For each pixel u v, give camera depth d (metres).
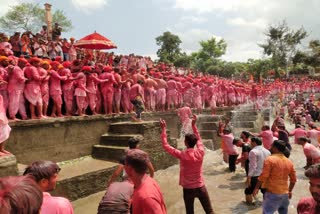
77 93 9.75
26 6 37.12
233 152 9.86
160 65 20.81
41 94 8.72
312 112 28.27
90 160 9.45
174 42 53.81
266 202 4.99
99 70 10.98
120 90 11.50
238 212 6.53
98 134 10.30
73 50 14.80
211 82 18.41
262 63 64.75
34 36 13.53
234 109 21.25
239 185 8.56
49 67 9.07
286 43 64.31
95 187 7.94
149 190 2.93
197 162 5.21
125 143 9.68
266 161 4.93
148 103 13.37
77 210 6.75
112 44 14.23
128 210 3.01
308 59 62.19
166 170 10.33
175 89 14.94
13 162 6.21
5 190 1.28
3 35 11.93
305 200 2.71
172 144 10.99
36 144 8.28
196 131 5.59
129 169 3.03
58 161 8.85
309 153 8.97
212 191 8.03
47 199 2.50
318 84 45.94
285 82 45.28
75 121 9.46
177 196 7.73
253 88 24.12
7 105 7.90
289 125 23.86
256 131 18.34
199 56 71.44
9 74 7.89
